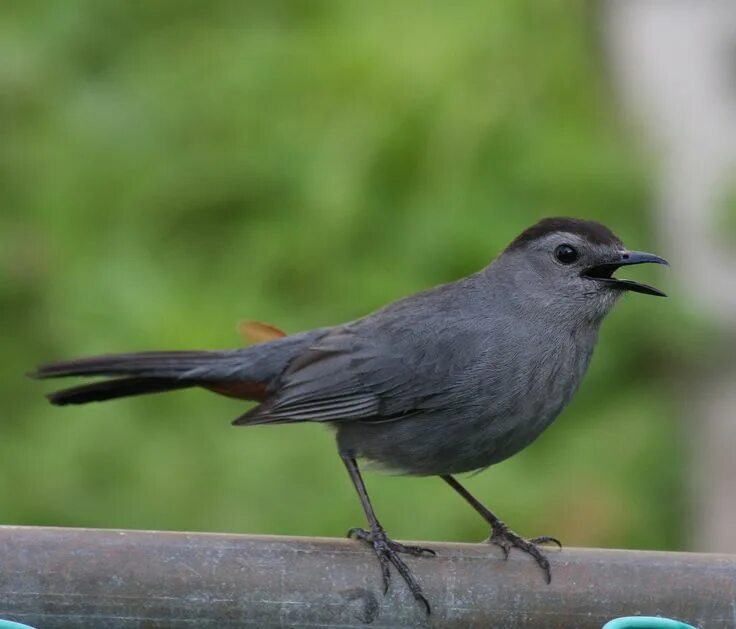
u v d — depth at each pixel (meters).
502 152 12.45
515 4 12.98
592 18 13.31
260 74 13.38
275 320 12.18
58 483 11.72
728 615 8.46
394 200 12.46
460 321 9.77
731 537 12.62
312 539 8.49
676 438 12.65
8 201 13.41
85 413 11.92
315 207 12.48
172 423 11.89
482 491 11.71
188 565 8.23
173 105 13.50
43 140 13.55
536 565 8.49
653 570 8.47
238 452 11.66
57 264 12.91
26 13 14.34
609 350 12.48
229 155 13.08
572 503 11.92
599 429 12.41
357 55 12.80
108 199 13.21
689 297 12.51
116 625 8.20
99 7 14.36
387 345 9.79
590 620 8.46
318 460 11.59
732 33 12.96
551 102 13.12
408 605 8.42
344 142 12.58
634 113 13.21
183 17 14.52
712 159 12.75
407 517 11.49
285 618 8.30
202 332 12.05
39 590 8.13
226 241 12.91
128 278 12.48
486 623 8.48
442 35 12.74
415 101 12.49
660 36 13.10
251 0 14.30
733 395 12.66
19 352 12.96
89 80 14.01
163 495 11.55
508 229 12.19
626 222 12.55
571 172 12.39
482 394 9.63
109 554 8.20
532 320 9.77
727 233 12.48
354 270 12.33
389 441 9.78
